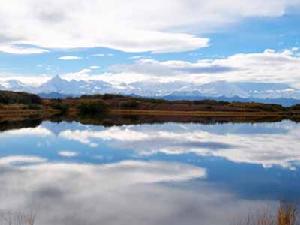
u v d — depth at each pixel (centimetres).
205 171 3444
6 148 4856
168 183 2920
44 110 16125
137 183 2900
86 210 2144
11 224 1833
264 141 6019
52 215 2031
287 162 3981
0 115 12525
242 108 19112
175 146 5294
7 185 2744
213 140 6109
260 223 1802
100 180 2992
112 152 4644
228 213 2120
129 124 9669
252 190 2714
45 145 5209
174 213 2120
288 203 2319
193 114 16288
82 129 7862
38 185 2766
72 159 4056
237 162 3959
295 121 12450
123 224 1920
